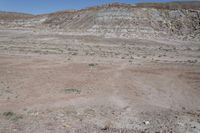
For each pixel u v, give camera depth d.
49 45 39.44
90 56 29.80
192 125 9.79
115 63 25.02
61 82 16.59
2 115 10.11
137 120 10.27
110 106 12.00
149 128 9.38
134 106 12.15
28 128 8.84
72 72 20.03
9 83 15.88
